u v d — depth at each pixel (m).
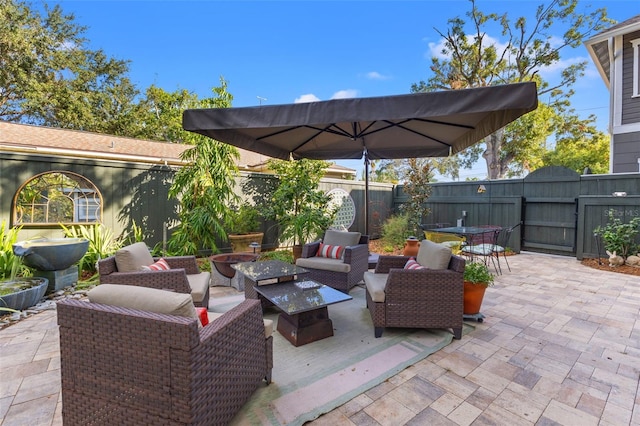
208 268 5.08
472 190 7.93
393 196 9.46
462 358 2.48
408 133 4.03
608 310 3.52
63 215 4.95
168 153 10.05
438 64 14.59
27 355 2.43
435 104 2.20
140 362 1.41
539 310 3.52
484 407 1.90
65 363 1.54
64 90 13.73
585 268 5.58
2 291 3.31
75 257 4.00
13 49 12.13
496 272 5.27
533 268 5.59
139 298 1.52
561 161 15.70
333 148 5.01
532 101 1.98
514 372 2.28
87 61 15.09
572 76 13.36
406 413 1.84
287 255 6.25
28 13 12.74
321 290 2.89
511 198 7.19
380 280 3.15
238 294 4.11
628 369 2.33
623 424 1.77
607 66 9.22
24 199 4.67
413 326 2.81
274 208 6.34
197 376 1.39
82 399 1.52
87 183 5.11
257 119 2.54
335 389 2.06
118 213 5.34
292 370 2.29
